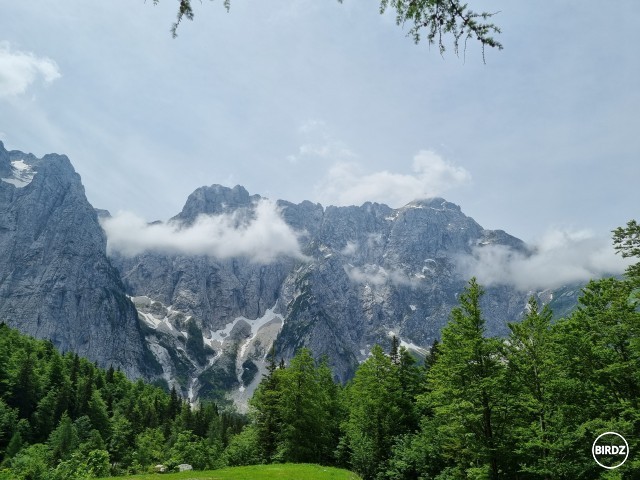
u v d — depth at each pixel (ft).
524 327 107.86
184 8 23.41
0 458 274.98
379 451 165.27
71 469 108.17
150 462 297.12
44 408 338.95
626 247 102.06
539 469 92.32
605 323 108.27
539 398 101.71
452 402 110.93
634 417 95.50
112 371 538.06
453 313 120.98
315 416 179.73
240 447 207.10
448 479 127.13
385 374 179.11
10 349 437.99
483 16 22.65
